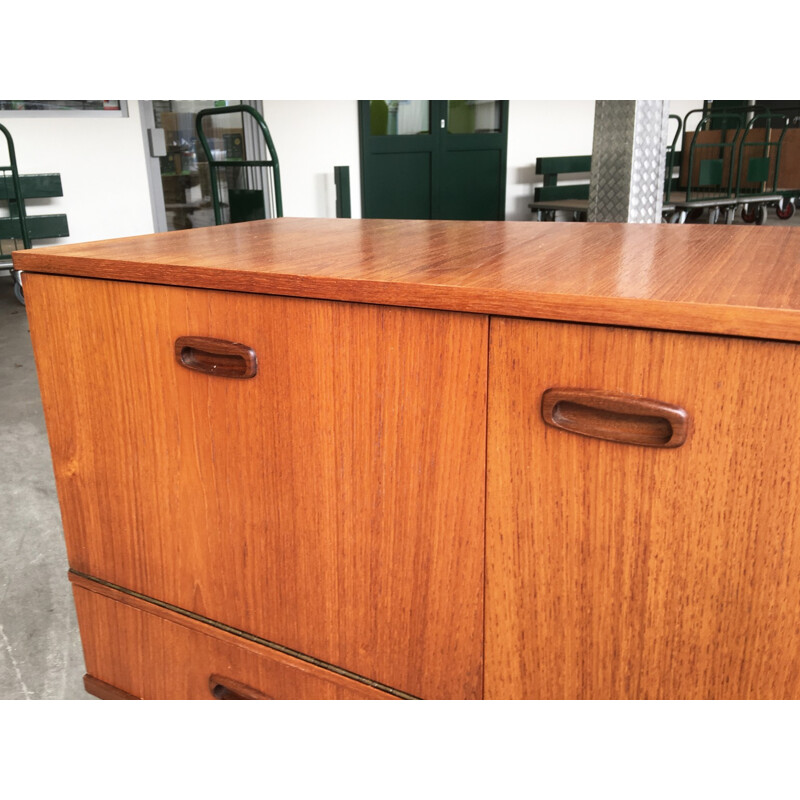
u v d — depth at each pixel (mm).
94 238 5250
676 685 706
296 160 5961
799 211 7898
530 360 679
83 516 1082
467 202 6902
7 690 1279
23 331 3908
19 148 4852
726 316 582
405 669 863
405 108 6387
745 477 617
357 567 856
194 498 960
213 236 1115
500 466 728
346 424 806
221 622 1001
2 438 2512
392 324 741
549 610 750
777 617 638
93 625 1140
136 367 943
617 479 674
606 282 689
